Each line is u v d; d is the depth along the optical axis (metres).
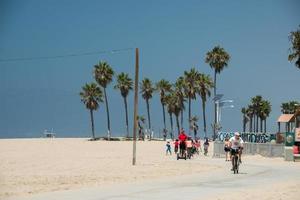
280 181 34.84
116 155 77.06
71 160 62.50
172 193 27.17
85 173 42.16
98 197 25.33
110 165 52.81
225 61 151.75
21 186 31.52
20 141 163.50
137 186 31.12
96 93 191.88
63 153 83.06
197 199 24.69
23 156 72.31
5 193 27.56
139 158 68.44
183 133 66.44
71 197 25.34
